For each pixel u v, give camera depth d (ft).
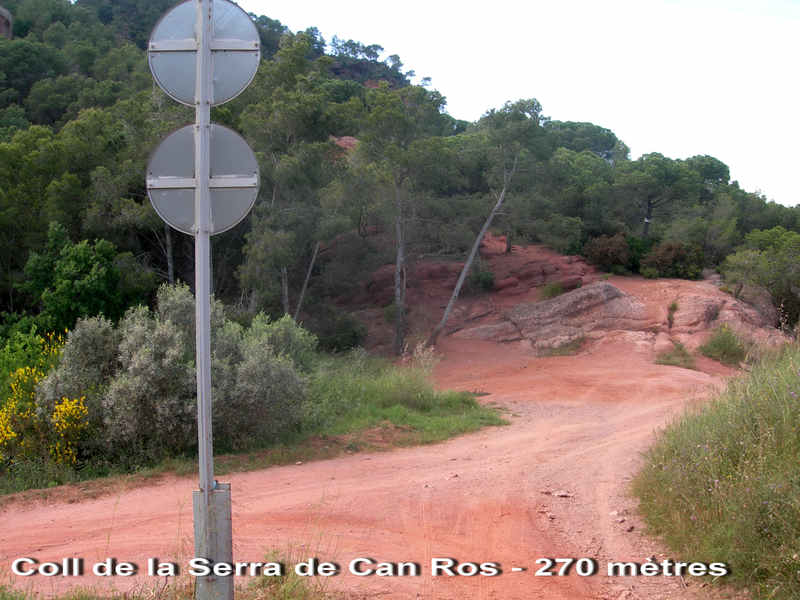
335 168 85.92
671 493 23.13
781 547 16.66
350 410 47.85
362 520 24.62
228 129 14.35
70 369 36.42
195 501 14.24
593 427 46.55
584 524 24.04
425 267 115.03
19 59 179.22
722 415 26.02
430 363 58.49
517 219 99.71
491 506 26.40
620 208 147.64
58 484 31.14
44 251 75.20
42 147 81.71
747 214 165.68
